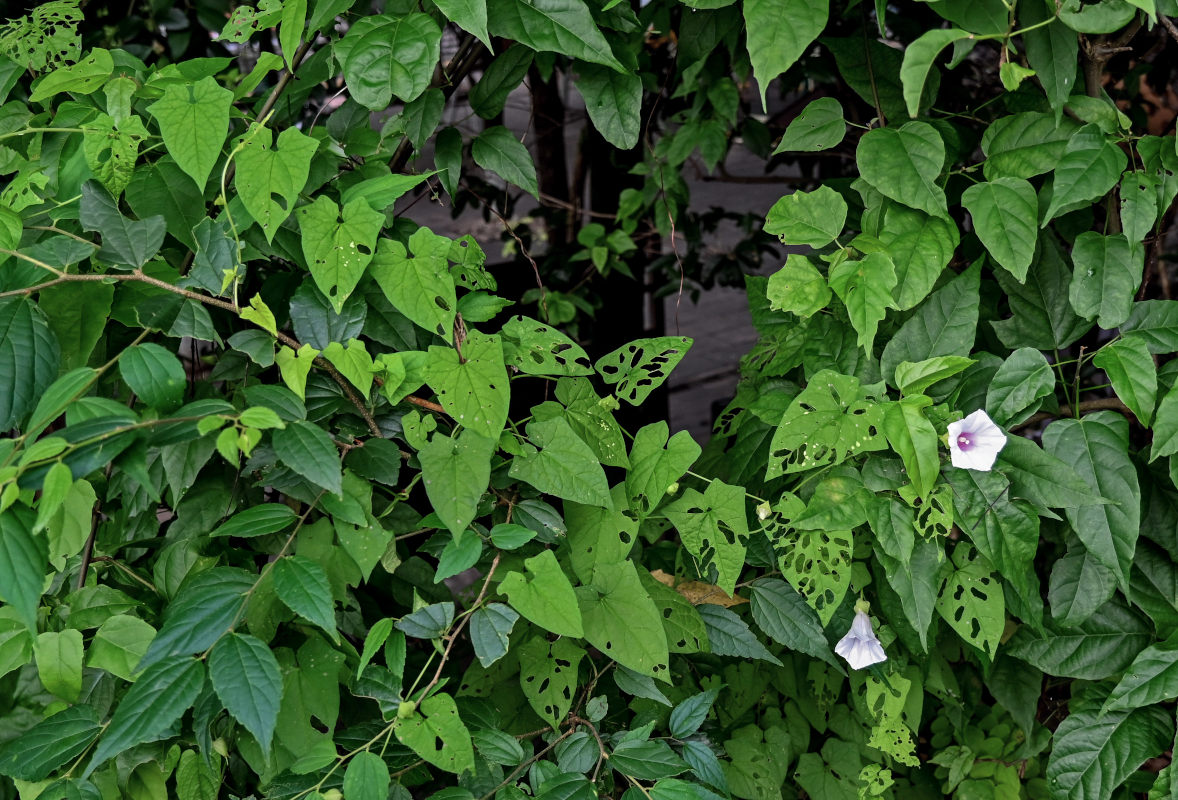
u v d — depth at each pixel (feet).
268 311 5.17
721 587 5.96
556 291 13.08
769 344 7.10
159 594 5.91
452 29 11.54
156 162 5.59
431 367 5.29
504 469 5.73
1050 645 6.69
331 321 5.44
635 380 6.04
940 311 5.99
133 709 4.58
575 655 5.98
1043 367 5.81
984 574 6.11
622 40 6.04
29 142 6.41
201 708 4.91
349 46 5.49
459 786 5.49
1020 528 5.70
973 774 8.27
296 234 5.61
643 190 12.97
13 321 4.78
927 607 5.83
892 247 5.77
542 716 5.89
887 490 5.85
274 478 5.45
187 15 10.32
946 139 6.30
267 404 4.96
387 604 6.77
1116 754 6.39
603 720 6.45
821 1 5.11
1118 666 6.57
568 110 14.80
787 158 12.51
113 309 5.26
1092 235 5.82
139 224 5.17
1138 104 11.50
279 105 6.56
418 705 5.16
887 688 6.82
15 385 4.68
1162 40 7.94
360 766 4.93
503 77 6.33
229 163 5.65
